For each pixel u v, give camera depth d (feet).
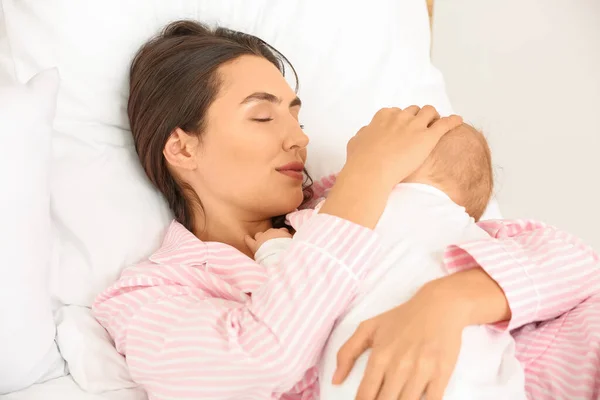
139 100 3.61
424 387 2.38
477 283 2.61
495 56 6.07
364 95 4.38
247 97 3.36
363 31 4.47
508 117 5.73
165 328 2.87
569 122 5.63
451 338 2.42
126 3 3.76
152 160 3.60
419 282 2.67
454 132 3.07
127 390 3.05
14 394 2.95
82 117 3.68
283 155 3.39
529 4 6.28
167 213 3.70
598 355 2.63
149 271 3.20
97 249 3.39
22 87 2.85
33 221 2.84
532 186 5.37
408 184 2.99
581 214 5.23
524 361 2.82
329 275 2.58
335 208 2.75
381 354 2.42
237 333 2.67
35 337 2.90
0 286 2.74
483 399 2.41
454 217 2.89
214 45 3.50
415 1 4.76
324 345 2.69
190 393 2.70
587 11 6.15
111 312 3.15
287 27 4.32
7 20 3.62
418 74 4.62
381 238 2.80
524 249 2.83
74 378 3.07
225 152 3.35
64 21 3.63
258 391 2.69
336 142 4.19
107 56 3.71
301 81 4.28
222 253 3.23
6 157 2.74
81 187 3.50
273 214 3.49
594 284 2.82
